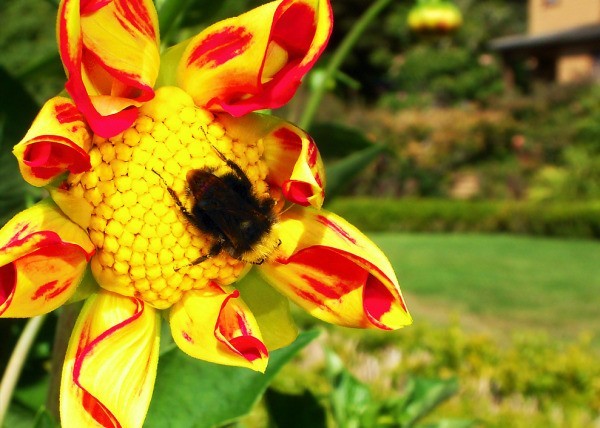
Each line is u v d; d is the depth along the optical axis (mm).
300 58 194
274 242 200
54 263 188
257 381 243
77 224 195
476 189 2754
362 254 197
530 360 798
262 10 186
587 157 2625
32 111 243
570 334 1282
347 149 340
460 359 784
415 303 1472
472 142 2768
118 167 196
